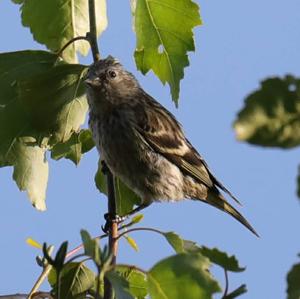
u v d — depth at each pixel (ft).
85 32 34.27
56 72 32.01
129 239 26.91
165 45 33.55
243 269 17.78
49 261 19.43
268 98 10.84
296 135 10.79
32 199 33.12
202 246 18.03
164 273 18.08
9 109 32.12
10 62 32.48
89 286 27.50
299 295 14.51
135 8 33.55
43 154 33.06
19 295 26.50
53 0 33.86
